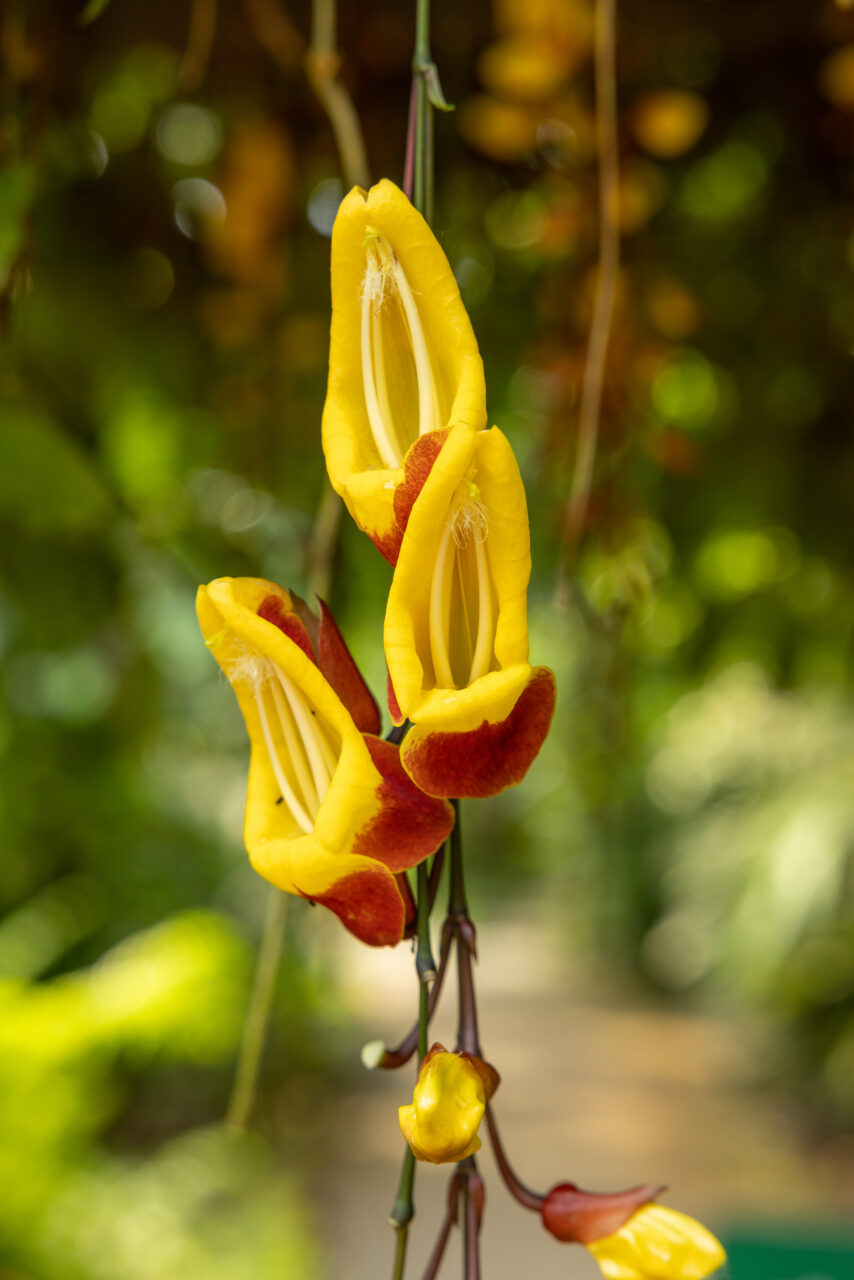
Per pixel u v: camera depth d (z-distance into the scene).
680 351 0.90
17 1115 1.17
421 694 0.30
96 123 0.82
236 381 0.88
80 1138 1.29
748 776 2.89
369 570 0.79
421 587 0.30
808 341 0.96
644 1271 0.32
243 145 0.78
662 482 1.04
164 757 1.70
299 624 0.32
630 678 1.01
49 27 0.51
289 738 0.32
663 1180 2.01
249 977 1.88
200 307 0.90
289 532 0.90
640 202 0.73
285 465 0.91
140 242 0.88
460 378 0.31
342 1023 2.59
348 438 0.31
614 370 0.75
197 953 1.36
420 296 0.31
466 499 0.30
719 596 1.21
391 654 0.30
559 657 1.61
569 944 4.55
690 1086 2.62
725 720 2.99
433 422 0.31
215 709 1.41
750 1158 2.11
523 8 0.70
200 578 0.88
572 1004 3.61
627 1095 2.56
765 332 0.96
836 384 0.98
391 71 0.76
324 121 0.77
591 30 0.70
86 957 1.67
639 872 3.64
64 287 0.86
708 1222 1.66
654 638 1.25
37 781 1.24
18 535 0.84
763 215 0.89
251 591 0.32
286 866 0.31
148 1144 1.87
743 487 1.06
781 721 2.72
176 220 0.88
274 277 0.84
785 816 2.38
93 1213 1.23
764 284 0.93
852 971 2.21
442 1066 0.30
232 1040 1.45
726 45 0.76
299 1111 2.26
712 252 0.91
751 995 2.51
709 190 0.88
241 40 0.74
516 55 0.70
